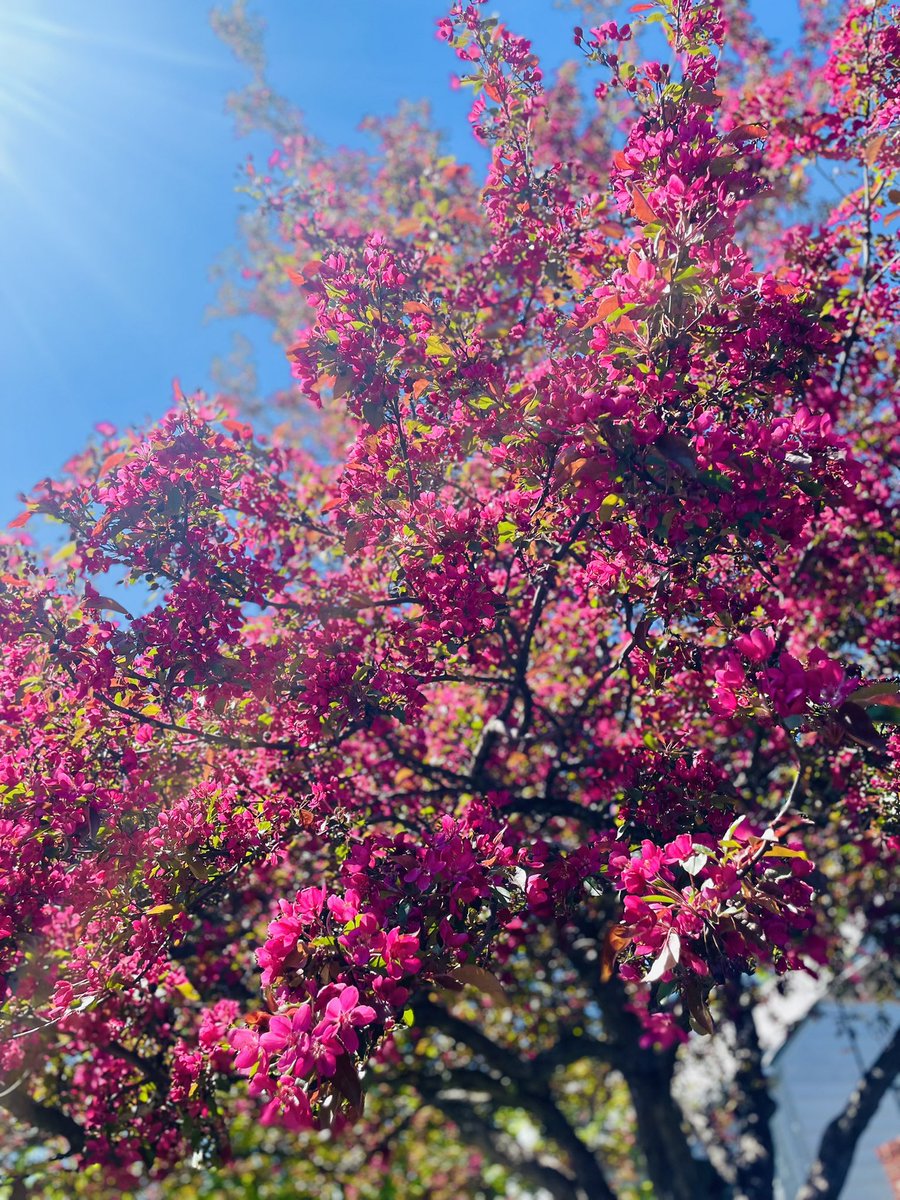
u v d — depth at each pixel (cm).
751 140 591
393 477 619
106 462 631
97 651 609
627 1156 1795
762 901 440
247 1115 1195
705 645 686
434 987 507
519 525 618
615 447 531
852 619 903
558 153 1291
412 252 833
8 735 639
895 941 1171
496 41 667
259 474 753
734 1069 1299
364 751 819
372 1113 1358
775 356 593
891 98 748
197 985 824
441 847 520
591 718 864
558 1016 1223
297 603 726
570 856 592
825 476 545
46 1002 653
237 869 614
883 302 768
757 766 873
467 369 611
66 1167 951
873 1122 1653
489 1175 1781
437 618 627
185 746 687
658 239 550
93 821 591
